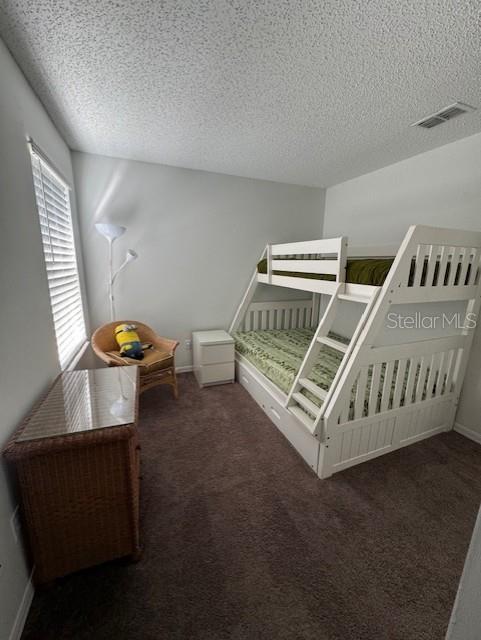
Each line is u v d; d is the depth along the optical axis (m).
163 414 2.55
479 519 0.47
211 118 1.93
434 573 1.26
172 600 1.14
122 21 1.14
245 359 3.01
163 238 3.03
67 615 1.08
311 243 2.26
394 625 1.07
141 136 2.22
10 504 1.05
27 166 1.43
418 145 2.29
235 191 3.23
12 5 1.05
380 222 2.91
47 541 1.12
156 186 2.89
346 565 1.28
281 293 3.76
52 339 1.62
